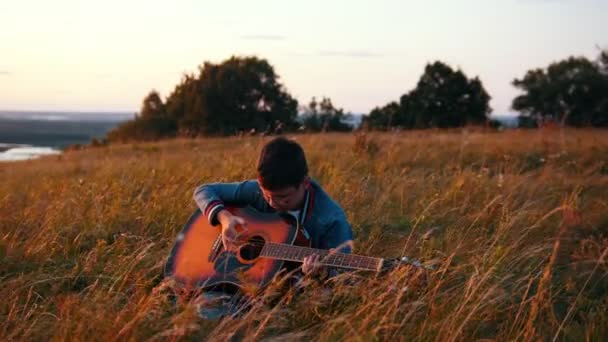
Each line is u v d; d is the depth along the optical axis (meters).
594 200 6.83
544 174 8.48
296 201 3.97
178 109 56.28
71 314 3.82
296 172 3.78
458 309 3.78
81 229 5.62
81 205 6.15
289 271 3.97
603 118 58.81
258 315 3.71
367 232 5.78
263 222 4.12
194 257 4.18
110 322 3.57
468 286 3.83
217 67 55.06
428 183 7.61
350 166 8.77
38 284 4.45
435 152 11.11
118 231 5.61
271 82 54.62
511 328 3.69
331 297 3.86
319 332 3.68
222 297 3.83
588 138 13.37
